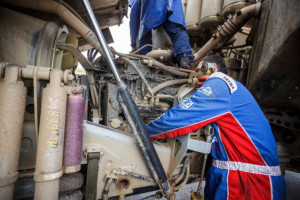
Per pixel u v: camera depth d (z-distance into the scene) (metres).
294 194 1.99
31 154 0.79
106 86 1.63
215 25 2.99
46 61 0.97
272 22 1.15
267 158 0.94
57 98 0.63
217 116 0.94
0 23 0.84
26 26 0.92
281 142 1.61
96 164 0.82
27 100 0.76
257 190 0.92
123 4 2.41
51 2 1.05
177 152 1.03
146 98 1.78
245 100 0.99
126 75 1.79
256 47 1.71
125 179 0.95
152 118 1.70
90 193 0.81
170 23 2.43
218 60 1.36
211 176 1.04
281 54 0.98
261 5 1.81
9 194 0.61
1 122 0.58
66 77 0.65
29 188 0.75
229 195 0.93
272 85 1.28
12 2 0.98
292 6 0.82
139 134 0.82
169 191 0.96
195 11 3.30
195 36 3.58
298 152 1.56
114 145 0.91
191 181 1.26
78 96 0.71
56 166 0.63
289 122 1.51
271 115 1.60
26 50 0.90
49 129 0.62
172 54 2.44
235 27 2.16
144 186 1.06
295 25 0.78
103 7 2.06
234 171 0.96
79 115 0.71
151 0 2.44
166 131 0.96
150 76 1.89
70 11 1.19
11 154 0.60
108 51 0.77
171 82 1.92
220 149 1.01
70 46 1.04
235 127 0.96
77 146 0.70
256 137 0.95
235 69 2.41
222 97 0.96
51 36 0.99
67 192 0.80
